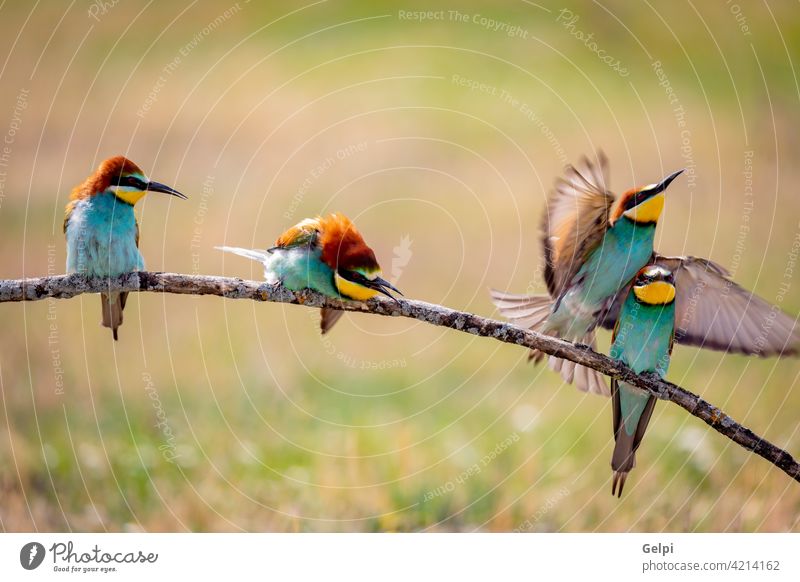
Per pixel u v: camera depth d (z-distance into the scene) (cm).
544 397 1220
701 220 1705
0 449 1009
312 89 2311
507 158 1984
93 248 768
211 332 1360
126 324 1366
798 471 647
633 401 773
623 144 2027
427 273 1565
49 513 924
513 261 1611
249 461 1036
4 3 2548
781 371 1222
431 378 1283
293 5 2758
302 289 778
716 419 696
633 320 782
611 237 814
